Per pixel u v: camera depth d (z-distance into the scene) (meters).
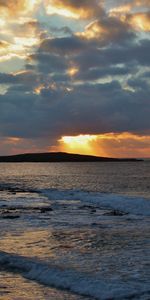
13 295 11.77
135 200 38.91
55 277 13.09
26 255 16.05
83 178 93.19
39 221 27.19
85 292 11.75
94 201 41.38
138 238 19.91
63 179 90.31
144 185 67.50
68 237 20.28
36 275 13.55
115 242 18.83
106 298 11.07
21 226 24.67
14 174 121.50
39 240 19.45
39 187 66.44
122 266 14.16
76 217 29.39
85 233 21.61
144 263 14.59
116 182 76.38
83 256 15.80
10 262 15.21
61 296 11.56
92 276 12.91
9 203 41.88
